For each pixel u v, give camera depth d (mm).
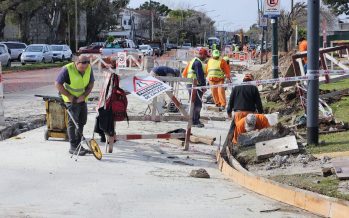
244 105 21734
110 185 16031
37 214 13023
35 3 114000
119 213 13227
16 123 27750
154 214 13172
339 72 20625
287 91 34750
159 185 16172
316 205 13359
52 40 150875
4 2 107562
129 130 26406
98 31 181000
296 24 100688
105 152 20969
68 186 15789
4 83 55156
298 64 28719
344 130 22156
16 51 100250
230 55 110500
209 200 14586
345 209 12484
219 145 22172
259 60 101500
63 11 153750
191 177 17484
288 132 20812
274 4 39781
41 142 22750
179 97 38844
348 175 15016
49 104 23281
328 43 91750
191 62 29000
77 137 20375
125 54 45438
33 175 17000
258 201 14570
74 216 12914
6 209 13422
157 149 22125
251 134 20656
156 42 153750
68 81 20141
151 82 22109
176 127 27781
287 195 14328
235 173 17016
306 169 16641
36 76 66375
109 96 20438
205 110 34781
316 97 19328
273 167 17359
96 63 46594
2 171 17453
